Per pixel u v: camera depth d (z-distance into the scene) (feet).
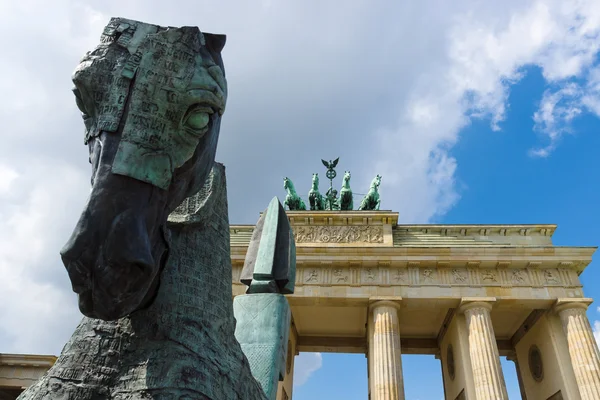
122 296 6.98
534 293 134.72
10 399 118.62
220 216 11.86
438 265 139.95
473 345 128.06
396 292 136.56
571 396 126.52
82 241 6.65
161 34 7.88
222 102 8.21
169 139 7.53
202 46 8.34
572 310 130.72
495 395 119.14
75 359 8.49
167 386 8.09
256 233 20.71
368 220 155.02
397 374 122.93
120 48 7.79
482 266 139.85
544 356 142.31
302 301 139.13
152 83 7.54
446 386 157.28
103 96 7.54
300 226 155.22
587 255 136.36
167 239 8.73
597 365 122.72
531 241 152.25
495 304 136.05
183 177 8.08
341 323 162.40
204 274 10.46
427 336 171.94
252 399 10.71
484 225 155.02
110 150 7.21
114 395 8.12
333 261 141.28
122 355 8.57
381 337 128.47
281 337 17.20
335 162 205.36
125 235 6.77
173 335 8.90
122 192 7.03
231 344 10.81
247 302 17.79
